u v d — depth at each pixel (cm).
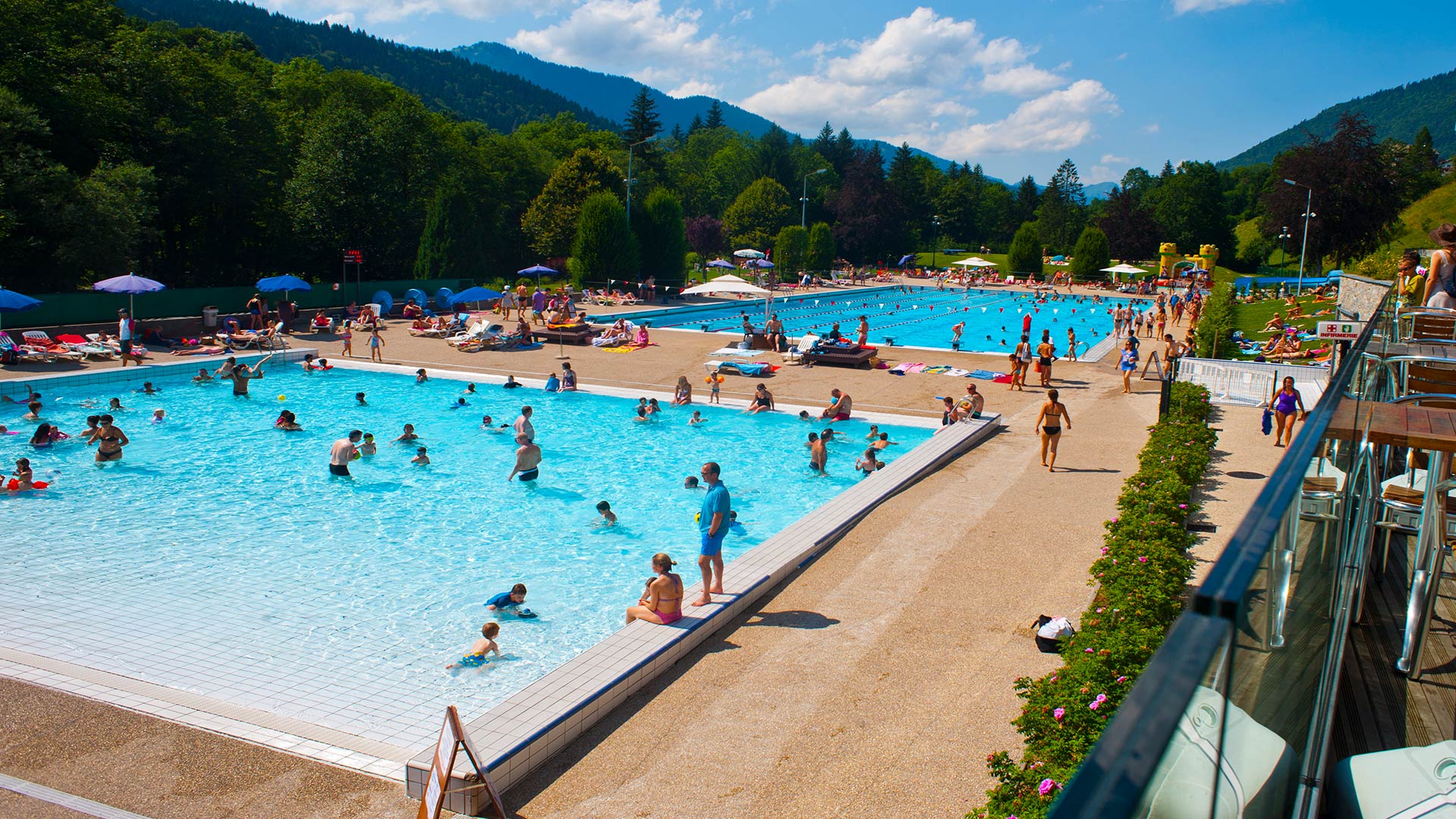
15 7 3500
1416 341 665
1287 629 220
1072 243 12244
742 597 1067
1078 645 797
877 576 1175
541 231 6456
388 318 4072
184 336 3244
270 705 916
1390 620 545
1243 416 2225
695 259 8112
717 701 857
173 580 1252
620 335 3438
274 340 3091
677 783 724
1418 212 9294
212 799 711
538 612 1172
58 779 732
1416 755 366
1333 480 318
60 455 1878
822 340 3111
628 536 1465
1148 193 13162
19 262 3180
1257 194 13738
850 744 773
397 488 1706
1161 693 104
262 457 1902
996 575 1165
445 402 2502
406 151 5294
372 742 827
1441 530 473
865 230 10269
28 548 1362
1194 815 141
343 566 1320
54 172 3206
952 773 726
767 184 9400
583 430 2206
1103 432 2064
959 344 4022
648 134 10744
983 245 13512
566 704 800
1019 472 1716
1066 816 91
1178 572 915
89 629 1086
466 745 679
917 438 2130
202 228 4466
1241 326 4119
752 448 2047
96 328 3064
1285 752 225
